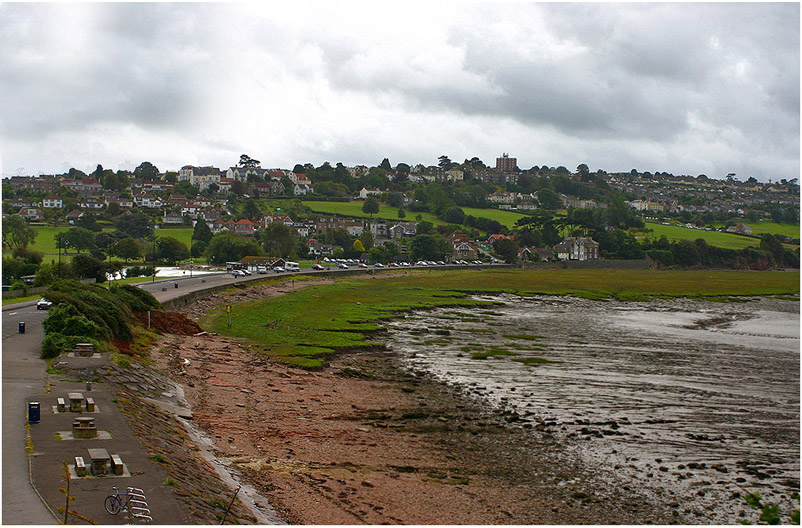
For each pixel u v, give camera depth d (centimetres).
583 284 15375
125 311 6291
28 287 9338
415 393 4978
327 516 2745
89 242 19188
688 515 3025
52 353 4447
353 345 6812
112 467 2495
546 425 4234
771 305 12888
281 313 9006
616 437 4044
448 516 2877
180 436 3341
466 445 3825
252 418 4078
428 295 12250
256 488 2933
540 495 3175
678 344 7638
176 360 5447
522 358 6462
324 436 3844
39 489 2294
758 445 3950
